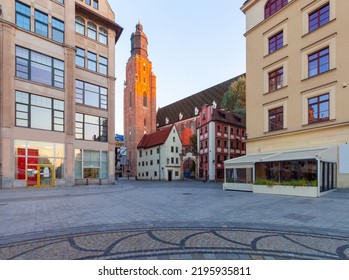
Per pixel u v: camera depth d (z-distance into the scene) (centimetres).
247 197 1457
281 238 578
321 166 1479
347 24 1653
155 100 7888
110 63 3084
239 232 634
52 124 2373
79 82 2770
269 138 2167
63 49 2509
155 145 5969
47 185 2291
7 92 2078
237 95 5041
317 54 1847
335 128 1669
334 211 922
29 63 2262
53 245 531
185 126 7431
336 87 1686
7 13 2134
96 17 2961
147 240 566
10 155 2077
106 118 2981
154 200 1338
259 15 2378
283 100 2061
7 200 1312
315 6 1859
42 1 2397
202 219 804
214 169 4659
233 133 5125
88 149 2766
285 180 1684
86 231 650
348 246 517
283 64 2084
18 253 483
